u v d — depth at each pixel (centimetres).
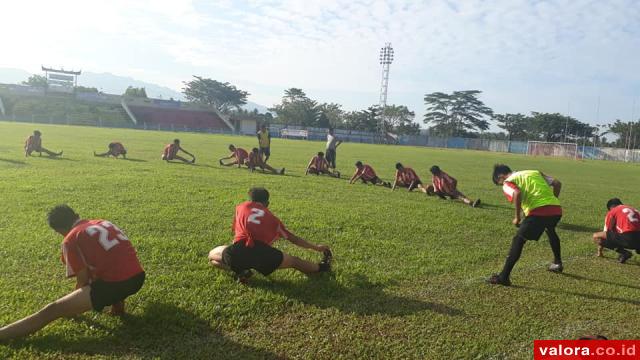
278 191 1182
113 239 403
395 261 628
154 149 2448
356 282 532
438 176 1262
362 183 1516
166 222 746
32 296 441
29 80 10669
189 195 1013
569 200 1446
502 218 1015
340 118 11600
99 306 389
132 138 3547
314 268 536
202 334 397
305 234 731
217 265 538
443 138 9400
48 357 350
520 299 523
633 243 659
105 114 7462
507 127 10756
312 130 8588
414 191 1402
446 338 417
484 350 401
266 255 490
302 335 407
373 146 6275
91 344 372
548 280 599
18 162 1439
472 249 729
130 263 405
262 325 420
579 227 985
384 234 776
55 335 379
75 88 7794
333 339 402
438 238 782
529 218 574
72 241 388
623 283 603
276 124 9250
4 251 555
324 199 1102
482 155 5453
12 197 876
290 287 505
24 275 492
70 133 3731
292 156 2719
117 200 905
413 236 779
